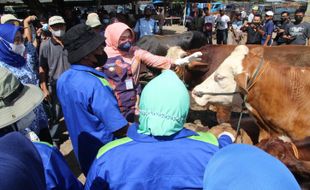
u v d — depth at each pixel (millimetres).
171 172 1669
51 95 5426
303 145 2457
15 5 21391
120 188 1654
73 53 2545
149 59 3611
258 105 3721
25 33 6188
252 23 10633
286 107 3576
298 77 3520
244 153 1200
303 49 5438
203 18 14984
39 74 5316
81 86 2459
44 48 5188
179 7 30578
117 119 2473
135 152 1695
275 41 9812
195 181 1662
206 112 7012
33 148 1319
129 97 3436
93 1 22344
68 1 21922
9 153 1174
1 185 1024
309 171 2102
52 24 5051
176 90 1715
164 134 1698
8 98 1757
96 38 2545
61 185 1762
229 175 1109
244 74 3684
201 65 5762
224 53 5766
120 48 3402
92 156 2570
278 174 1076
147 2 29250
